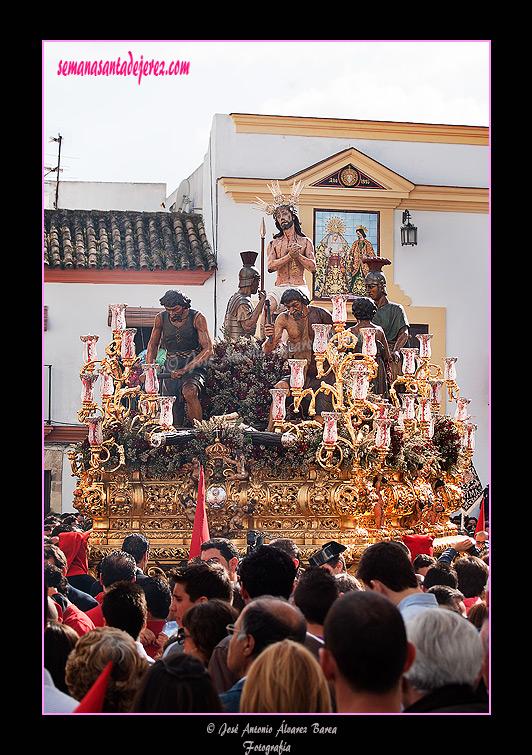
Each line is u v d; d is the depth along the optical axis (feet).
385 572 22.93
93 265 91.71
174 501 55.52
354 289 96.84
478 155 100.89
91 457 54.95
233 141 96.32
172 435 55.31
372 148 98.89
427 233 98.99
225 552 35.45
